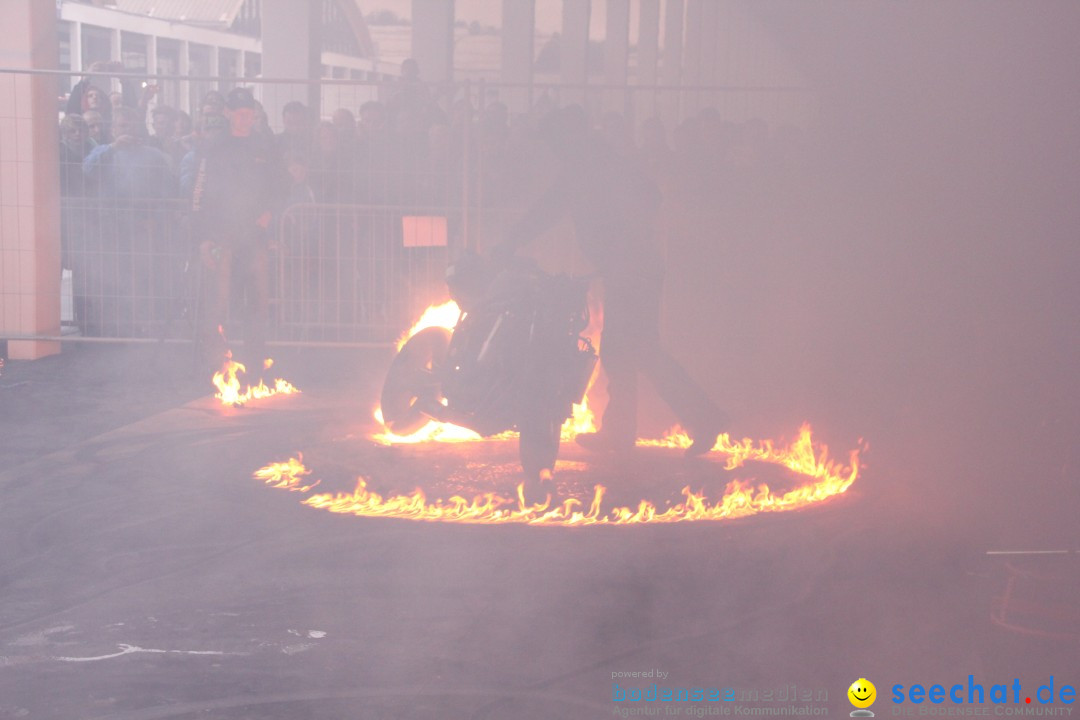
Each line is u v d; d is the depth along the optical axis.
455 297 5.23
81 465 5.80
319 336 9.73
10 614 3.70
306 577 4.07
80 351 9.91
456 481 5.46
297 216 9.57
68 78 17.66
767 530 4.71
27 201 9.26
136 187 9.59
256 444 6.34
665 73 16.03
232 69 20.98
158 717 2.96
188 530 4.65
